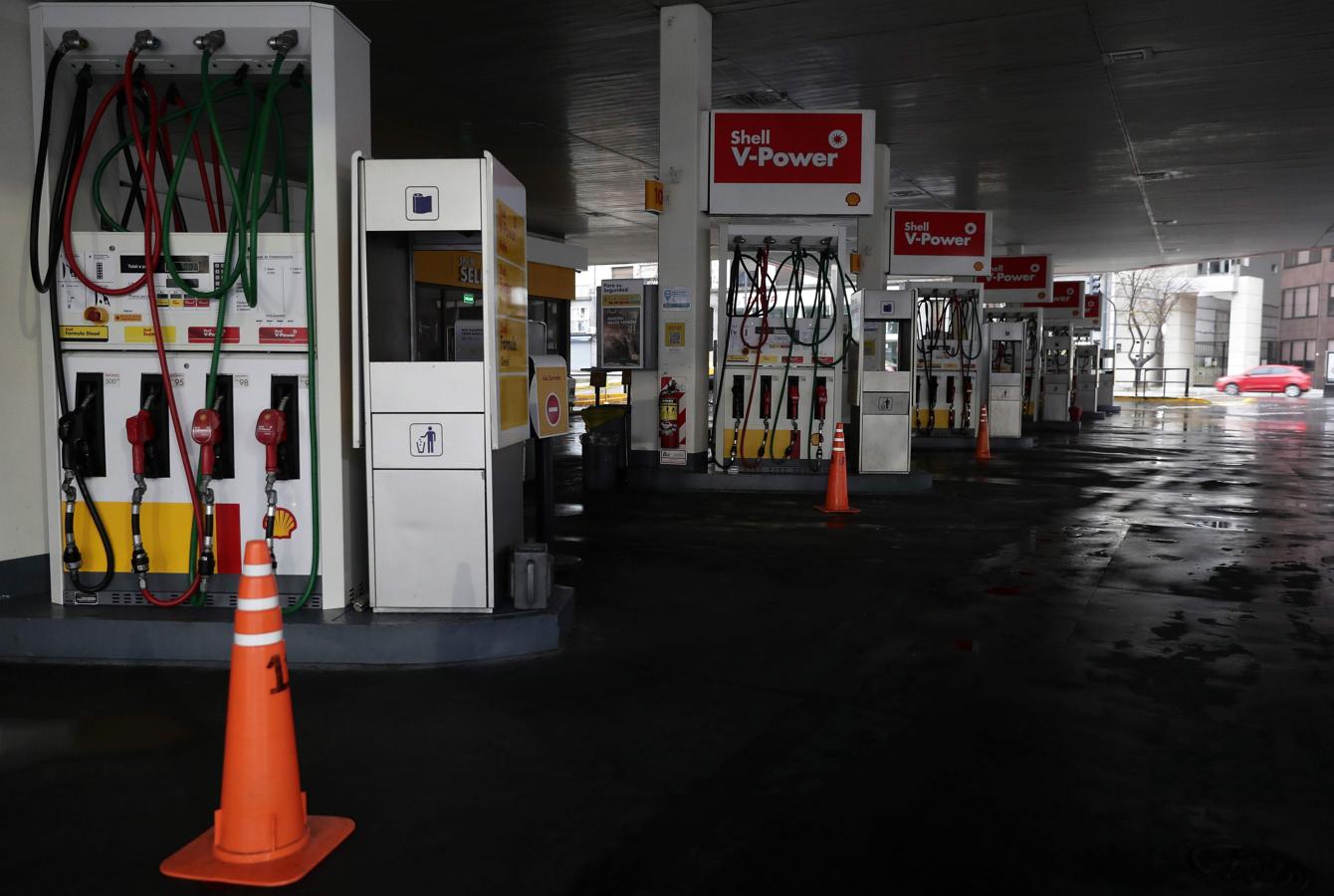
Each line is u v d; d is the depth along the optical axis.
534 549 4.66
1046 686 4.20
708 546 7.30
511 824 2.93
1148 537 7.80
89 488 4.62
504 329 4.67
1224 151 16.30
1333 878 2.65
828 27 10.29
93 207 4.91
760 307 10.67
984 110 13.70
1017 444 15.90
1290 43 10.79
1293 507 9.52
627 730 3.67
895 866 2.70
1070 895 2.57
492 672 4.32
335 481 4.54
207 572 4.50
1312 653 4.69
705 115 10.02
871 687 4.17
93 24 4.46
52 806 3.02
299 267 4.50
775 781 3.24
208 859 2.68
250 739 2.67
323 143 4.42
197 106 4.76
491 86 12.60
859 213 10.03
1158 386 48.47
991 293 20.78
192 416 4.56
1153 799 3.12
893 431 10.44
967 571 6.46
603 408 11.05
